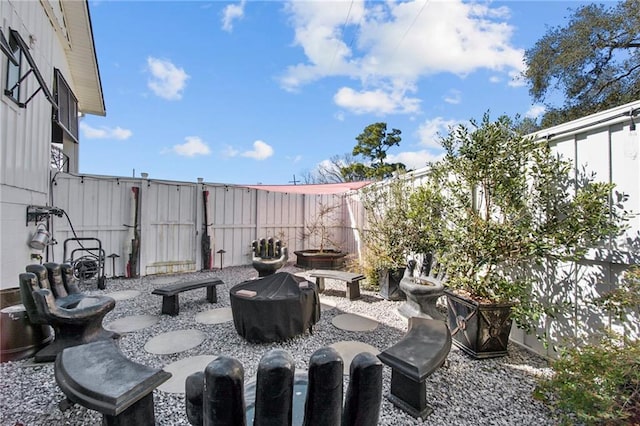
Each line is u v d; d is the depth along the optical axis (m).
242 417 1.65
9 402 3.15
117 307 6.50
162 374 2.60
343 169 28.62
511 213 4.24
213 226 10.66
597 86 14.88
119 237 9.17
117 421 2.40
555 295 4.00
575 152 3.80
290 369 1.65
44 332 4.31
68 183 8.40
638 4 13.09
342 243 12.66
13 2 5.25
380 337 5.03
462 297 4.43
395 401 3.17
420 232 6.61
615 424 2.55
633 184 3.22
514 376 3.74
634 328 3.12
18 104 5.33
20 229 5.55
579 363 2.77
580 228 3.47
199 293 7.74
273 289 4.98
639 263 3.10
